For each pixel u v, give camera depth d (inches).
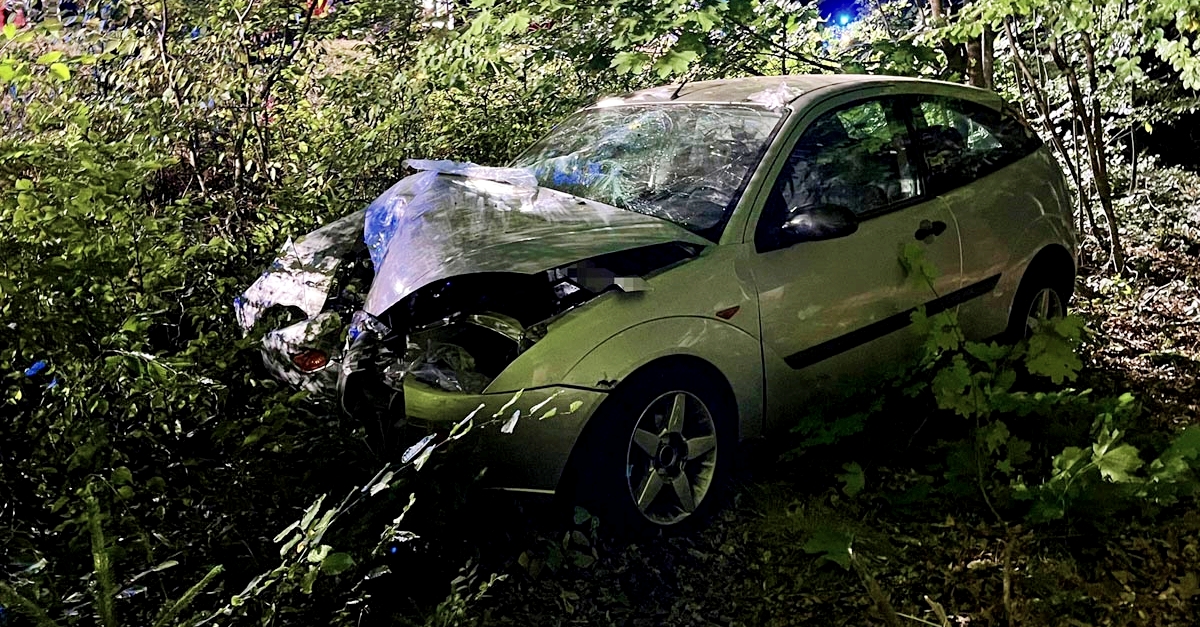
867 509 146.6
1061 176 203.0
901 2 294.5
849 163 165.8
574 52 230.5
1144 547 134.0
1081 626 119.2
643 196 161.3
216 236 170.2
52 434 109.5
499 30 208.8
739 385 145.2
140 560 109.8
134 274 121.6
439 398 130.3
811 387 155.5
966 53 268.2
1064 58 269.6
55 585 99.1
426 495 126.6
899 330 165.5
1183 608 121.9
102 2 200.5
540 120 246.2
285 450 129.8
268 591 104.3
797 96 168.9
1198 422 179.0
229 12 207.9
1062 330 154.2
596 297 135.4
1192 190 333.7
